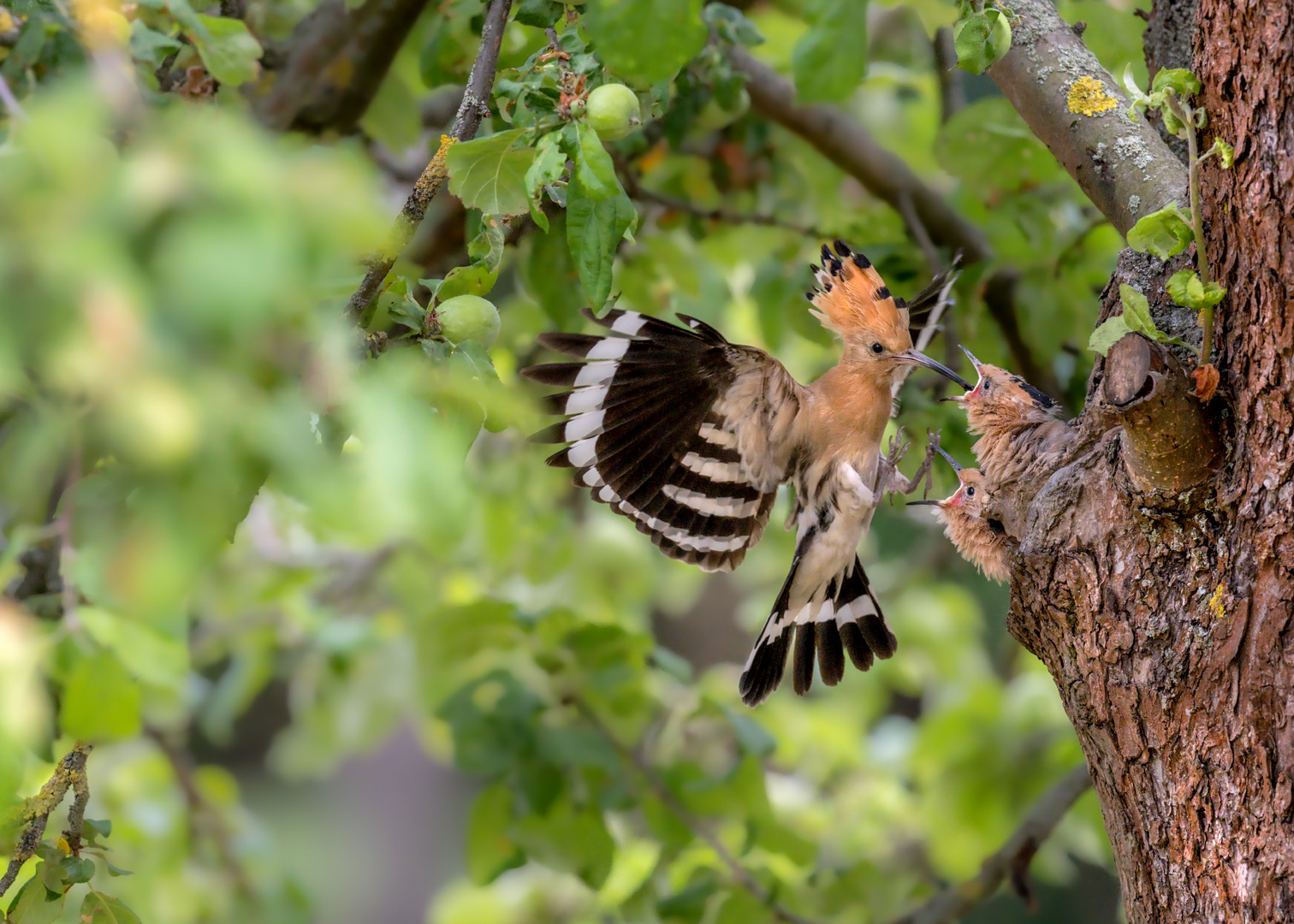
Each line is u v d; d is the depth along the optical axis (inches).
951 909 416.5
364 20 418.6
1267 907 398.0
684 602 522.6
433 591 430.9
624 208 400.5
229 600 426.6
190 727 495.2
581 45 400.8
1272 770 398.0
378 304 399.9
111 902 402.3
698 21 397.1
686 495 405.4
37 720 398.0
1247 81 396.8
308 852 789.9
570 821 417.7
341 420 393.4
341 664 424.5
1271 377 397.1
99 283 316.5
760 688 409.1
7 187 328.8
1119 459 398.9
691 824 418.3
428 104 423.8
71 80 355.9
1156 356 397.4
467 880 425.7
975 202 428.1
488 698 419.2
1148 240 398.0
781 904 418.0
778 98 424.8
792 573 408.5
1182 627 398.6
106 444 383.2
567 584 434.0
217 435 350.0
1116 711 399.5
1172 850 399.2
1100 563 399.5
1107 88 404.8
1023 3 406.3
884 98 435.8
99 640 398.6
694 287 424.8
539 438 403.2
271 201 327.6
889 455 410.3
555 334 402.6
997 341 422.3
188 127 335.9
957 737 431.2
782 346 425.7
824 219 428.8
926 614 436.1
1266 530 397.4
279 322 349.7
